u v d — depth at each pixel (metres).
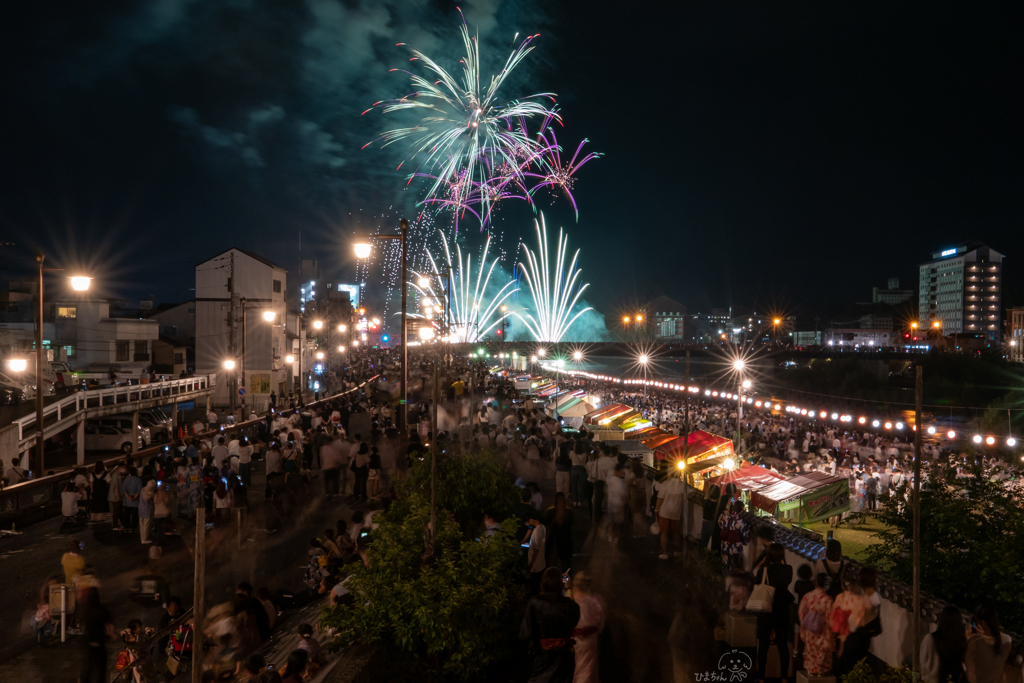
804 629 7.77
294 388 58.12
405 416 24.97
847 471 23.58
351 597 8.90
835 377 92.19
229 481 17.70
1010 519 11.05
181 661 9.12
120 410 30.88
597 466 16.02
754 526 11.07
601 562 12.63
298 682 7.41
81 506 18.64
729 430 39.12
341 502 19.69
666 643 8.90
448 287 31.25
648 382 58.06
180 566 14.24
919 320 188.38
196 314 50.84
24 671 10.19
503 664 8.43
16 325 52.81
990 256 168.12
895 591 8.86
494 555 8.48
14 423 24.12
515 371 85.44
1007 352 121.25
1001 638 7.59
